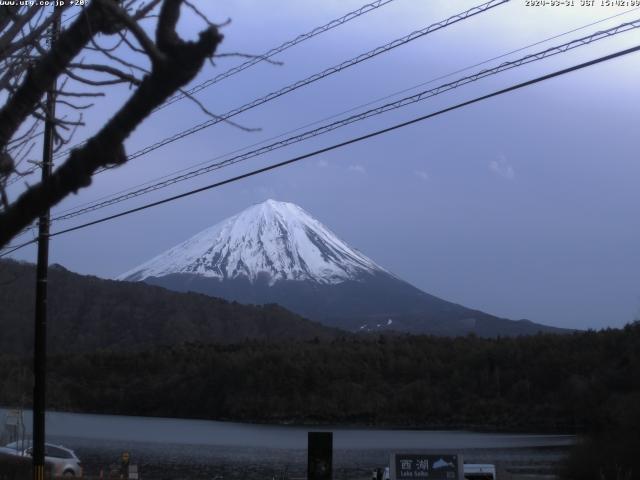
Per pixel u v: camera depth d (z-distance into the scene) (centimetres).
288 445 6650
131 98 371
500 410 8962
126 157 383
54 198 382
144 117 373
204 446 6425
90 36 411
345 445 6725
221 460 5147
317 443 1645
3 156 434
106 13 409
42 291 1720
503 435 7800
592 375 8338
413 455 1795
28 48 464
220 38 358
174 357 11150
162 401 10156
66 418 8944
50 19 464
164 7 362
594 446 3894
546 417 8525
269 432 8112
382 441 7125
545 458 5297
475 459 5181
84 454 5309
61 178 380
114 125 373
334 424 9225
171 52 359
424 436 7719
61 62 412
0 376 5994
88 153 376
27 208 384
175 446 6316
